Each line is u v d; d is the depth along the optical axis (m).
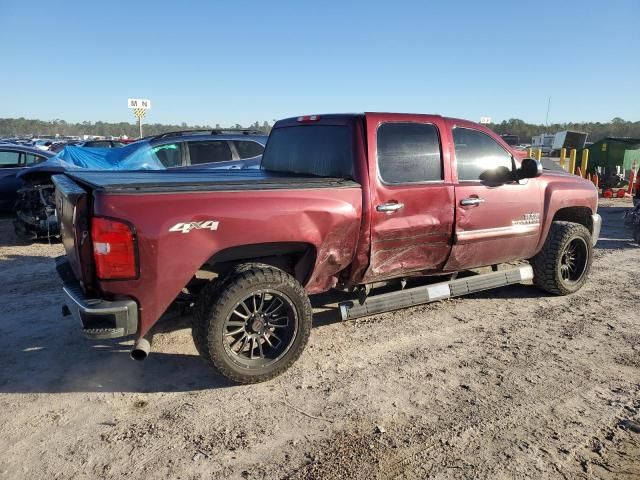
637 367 4.22
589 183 6.27
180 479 2.82
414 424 3.36
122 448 3.09
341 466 2.93
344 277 4.45
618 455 3.06
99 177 4.25
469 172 4.99
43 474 2.85
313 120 4.85
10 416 3.43
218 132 9.58
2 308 5.46
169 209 3.41
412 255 4.66
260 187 3.76
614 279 6.84
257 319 3.85
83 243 3.37
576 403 3.64
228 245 3.62
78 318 3.39
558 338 4.81
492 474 2.87
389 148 4.43
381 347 4.57
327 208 3.99
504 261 5.51
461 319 5.29
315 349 4.52
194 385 3.88
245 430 3.29
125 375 4.02
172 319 5.02
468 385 3.89
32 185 9.02
